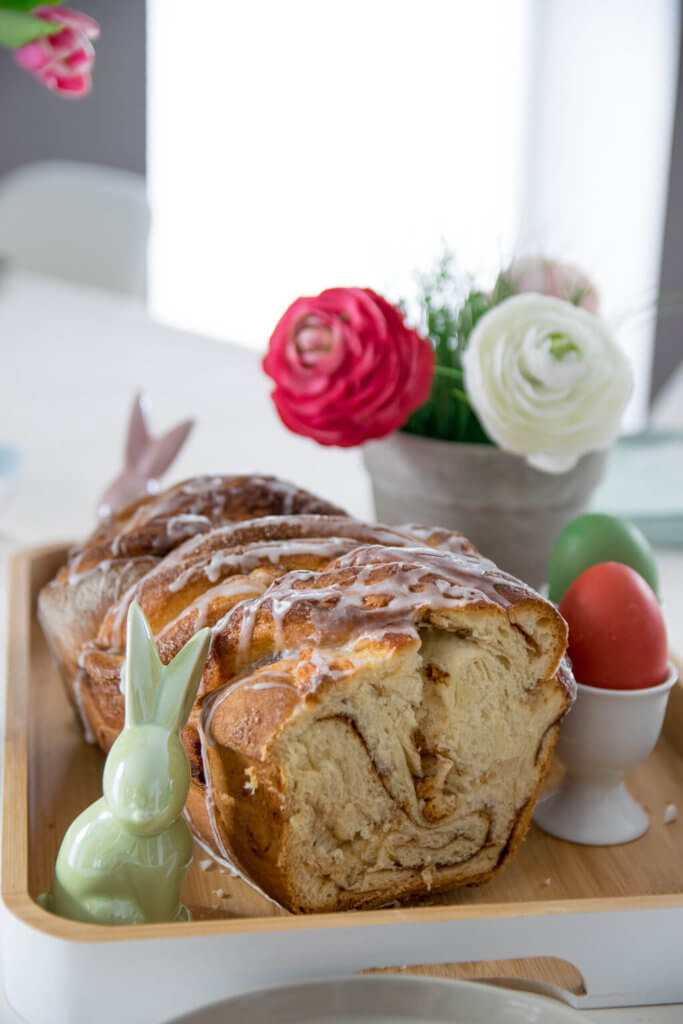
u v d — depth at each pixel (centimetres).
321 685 62
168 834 63
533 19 264
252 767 63
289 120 281
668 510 99
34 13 84
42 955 60
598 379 79
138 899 62
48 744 78
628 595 70
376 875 66
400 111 278
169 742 62
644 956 62
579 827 72
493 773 67
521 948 61
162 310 300
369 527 73
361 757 64
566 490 83
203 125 281
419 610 64
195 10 269
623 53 254
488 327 79
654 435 114
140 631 62
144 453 92
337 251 288
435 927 60
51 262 201
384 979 58
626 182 260
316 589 66
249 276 294
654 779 76
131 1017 60
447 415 85
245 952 60
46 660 87
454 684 65
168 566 71
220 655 66
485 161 277
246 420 123
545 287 86
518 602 66
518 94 271
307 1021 58
